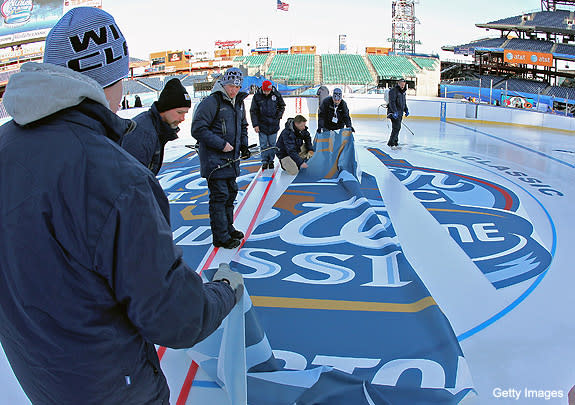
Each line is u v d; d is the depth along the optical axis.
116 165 0.79
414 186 5.86
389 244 3.53
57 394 0.83
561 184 6.15
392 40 46.97
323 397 1.76
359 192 5.01
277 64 35.66
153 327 0.83
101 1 36.19
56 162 0.75
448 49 47.34
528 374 2.11
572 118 12.06
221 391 1.86
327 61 35.97
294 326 2.43
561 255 3.55
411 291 2.79
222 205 3.54
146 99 29.67
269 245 3.67
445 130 12.48
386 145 9.59
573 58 37.78
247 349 1.87
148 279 0.80
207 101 3.31
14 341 0.82
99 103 0.85
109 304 0.82
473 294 2.90
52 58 0.90
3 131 0.84
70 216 0.75
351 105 16.12
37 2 37.56
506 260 3.44
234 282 1.20
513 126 13.54
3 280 0.78
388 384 1.93
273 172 6.44
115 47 0.97
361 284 2.93
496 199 5.27
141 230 0.79
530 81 38.97
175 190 5.79
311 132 10.38
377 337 2.31
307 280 3.00
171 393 1.88
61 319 0.78
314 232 3.96
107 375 0.84
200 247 3.69
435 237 3.94
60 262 0.76
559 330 2.48
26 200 0.75
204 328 0.94
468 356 2.25
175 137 2.28
